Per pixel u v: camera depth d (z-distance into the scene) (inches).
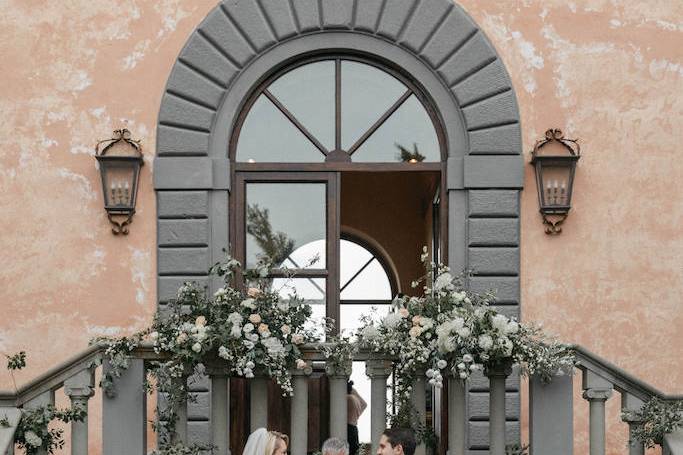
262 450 284.8
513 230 400.5
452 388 314.5
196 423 390.9
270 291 326.0
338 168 407.2
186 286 314.8
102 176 397.7
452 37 406.6
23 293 398.3
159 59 405.7
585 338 398.3
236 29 406.9
